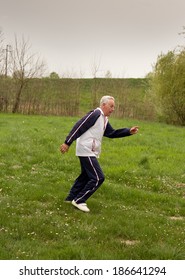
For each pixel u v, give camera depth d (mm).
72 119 32281
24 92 41000
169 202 10141
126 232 7500
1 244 6512
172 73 35812
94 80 44125
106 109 8648
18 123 26312
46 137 18938
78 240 6977
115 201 9836
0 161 13531
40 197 9414
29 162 13711
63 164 13422
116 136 8805
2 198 9180
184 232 7824
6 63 41938
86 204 8875
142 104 40000
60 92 41219
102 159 14836
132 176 12578
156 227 7930
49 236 7109
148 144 19719
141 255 6508
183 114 36594
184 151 18281
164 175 13188
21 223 7531
